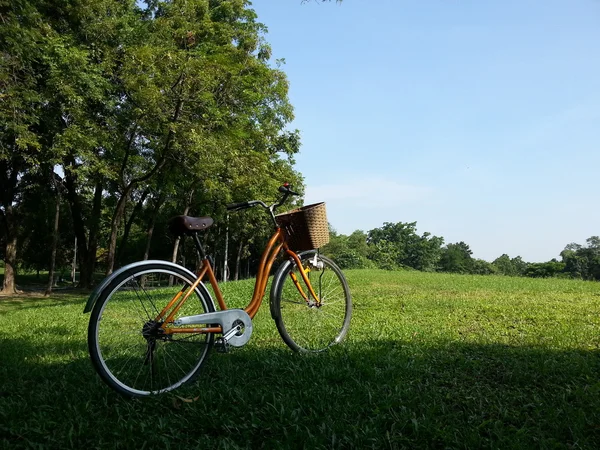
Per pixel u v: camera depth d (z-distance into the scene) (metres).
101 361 3.22
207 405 3.06
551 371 3.74
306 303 4.63
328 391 3.25
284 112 24.89
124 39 18.98
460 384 3.48
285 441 2.55
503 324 6.19
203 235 27.05
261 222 29.88
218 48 20.56
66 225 33.59
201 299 3.69
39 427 2.73
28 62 14.77
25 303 17.86
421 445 2.50
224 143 18.86
